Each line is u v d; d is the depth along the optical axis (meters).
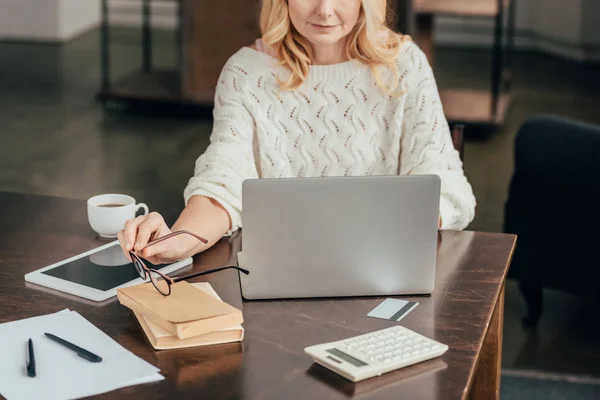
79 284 1.82
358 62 2.33
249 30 6.46
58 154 5.81
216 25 6.49
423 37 6.61
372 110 2.34
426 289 1.79
